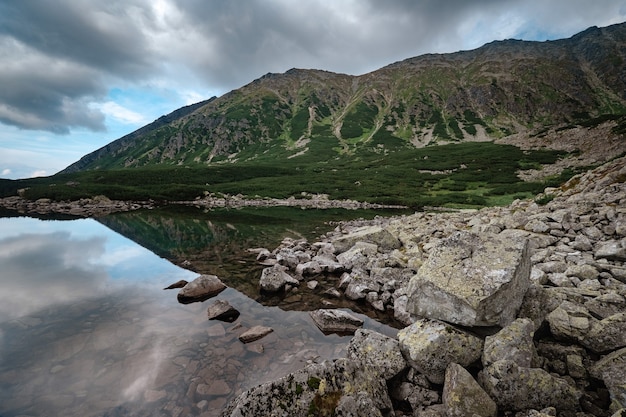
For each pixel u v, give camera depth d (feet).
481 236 26.86
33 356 25.22
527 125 585.22
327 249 61.00
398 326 32.30
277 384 17.19
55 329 29.99
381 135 565.53
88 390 21.26
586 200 56.29
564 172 209.46
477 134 553.23
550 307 24.38
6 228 99.66
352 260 50.34
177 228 101.96
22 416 18.81
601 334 20.40
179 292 39.32
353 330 31.12
